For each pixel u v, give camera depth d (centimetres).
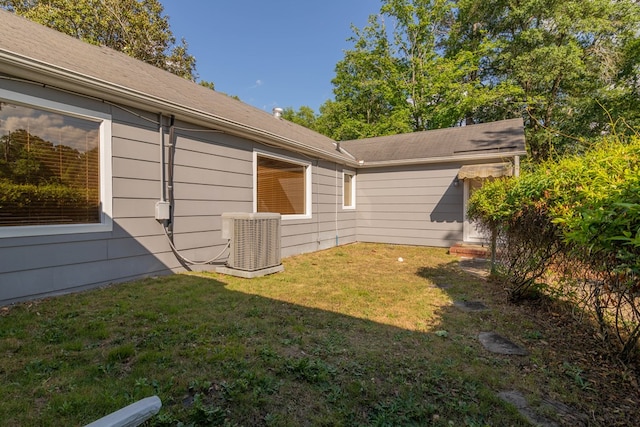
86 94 395
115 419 114
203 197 550
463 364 239
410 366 234
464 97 1499
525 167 462
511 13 1457
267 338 274
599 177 218
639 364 233
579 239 192
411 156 962
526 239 348
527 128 1430
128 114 442
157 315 314
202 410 167
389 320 333
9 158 341
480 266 642
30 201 355
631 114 1222
